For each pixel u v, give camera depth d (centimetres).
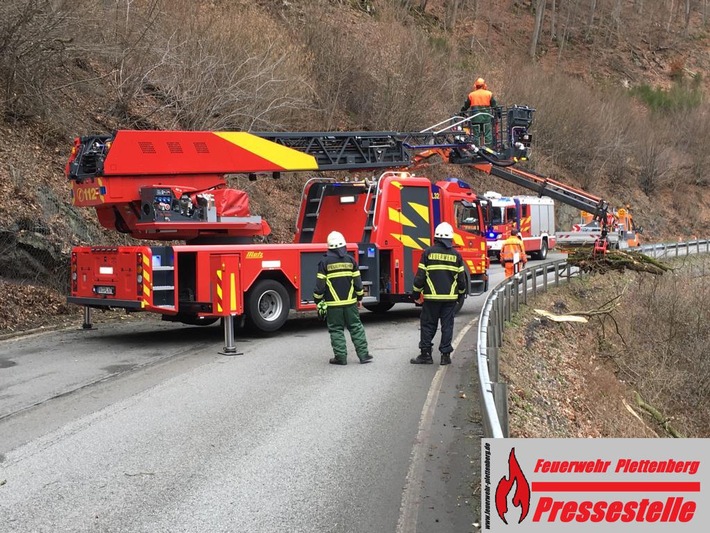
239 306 1091
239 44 2117
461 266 991
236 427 682
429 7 5116
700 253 3166
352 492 532
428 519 488
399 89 2909
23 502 504
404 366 973
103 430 668
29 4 1448
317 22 2727
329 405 765
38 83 1548
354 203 1407
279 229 2080
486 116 1662
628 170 4756
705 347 1828
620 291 2089
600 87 5303
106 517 480
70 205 1460
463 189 1533
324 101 2614
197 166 1131
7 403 757
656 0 7088
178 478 550
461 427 696
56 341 1127
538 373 1195
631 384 1628
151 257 1047
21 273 1304
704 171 5162
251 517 484
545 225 3331
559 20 6119
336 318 980
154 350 1060
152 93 1956
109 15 1805
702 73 6512
